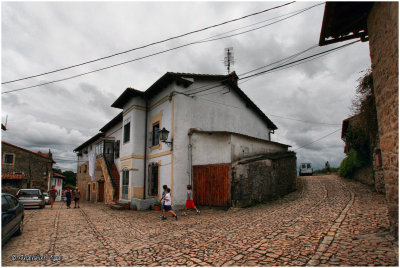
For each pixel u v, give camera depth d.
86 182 28.53
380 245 4.63
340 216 7.45
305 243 5.34
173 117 13.33
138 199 14.05
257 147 14.50
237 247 5.54
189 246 5.92
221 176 11.91
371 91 9.17
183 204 12.89
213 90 15.52
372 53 5.20
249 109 18.31
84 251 5.90
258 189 12.21
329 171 32.31
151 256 5.36
